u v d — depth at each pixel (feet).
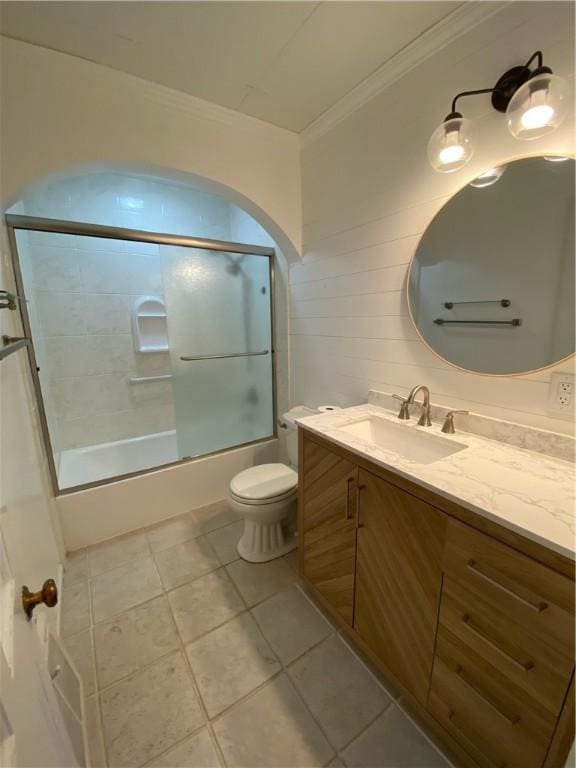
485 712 2.78
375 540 3.72
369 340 5.59
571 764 2.28
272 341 8.36
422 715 3.41
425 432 4.30
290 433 6.70
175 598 5.09
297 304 7.22
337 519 4.27
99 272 8.22
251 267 8.27
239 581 5.41
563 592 2.19
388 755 3.28
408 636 3.44
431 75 4.18
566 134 3.18
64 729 2.57
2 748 1.19
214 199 9.37
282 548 6.03
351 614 4.20
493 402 4.02
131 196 8.30
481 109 3.75
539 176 3.37
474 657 2.82
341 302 6.05
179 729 3.48
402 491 3.33
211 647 4.33
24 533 3.04
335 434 4.24
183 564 5.80
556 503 2.66
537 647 2.37
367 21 3.89
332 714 3.61
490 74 3.64
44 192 7.30
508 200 3.62
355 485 3.91
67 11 3.72
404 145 4.61
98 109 4.66
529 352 3.61
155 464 8.72
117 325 8.61
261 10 3.74
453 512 2.86
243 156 5.89
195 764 3.22
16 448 3.37
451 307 4.29
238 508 5.59
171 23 3.90
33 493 3.96
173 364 7.61
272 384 8.65
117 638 4.45
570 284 3.25
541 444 3.58
